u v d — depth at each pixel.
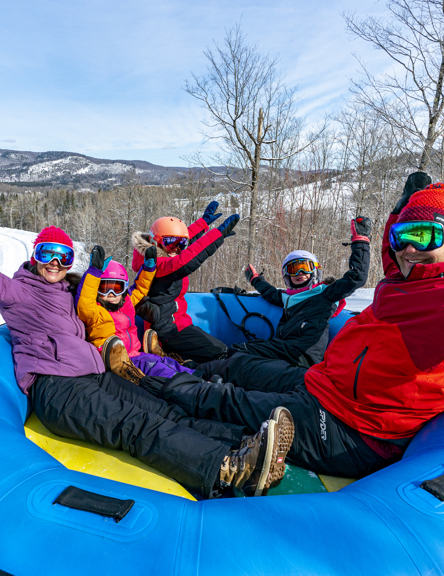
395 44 8.23
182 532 0.89
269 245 11.43
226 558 0.82
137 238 2.94
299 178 10.73
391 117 9.05
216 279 15.52
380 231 12.34
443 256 1.44
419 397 1.39
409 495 1.04
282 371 2.17
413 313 1.40
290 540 0.89
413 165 9.67
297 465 1.66
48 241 1.99
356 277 2.56
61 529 0.89
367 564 0.84
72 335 1.97
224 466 1.45
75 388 1.74
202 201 20.84
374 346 1.48
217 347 2.88
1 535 0.89
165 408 1.84
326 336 2.78
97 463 1.61
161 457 1.48
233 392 1.83
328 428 1.56
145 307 2.84
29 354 1.87
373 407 1.49
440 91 8.41
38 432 1.81
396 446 1.51
